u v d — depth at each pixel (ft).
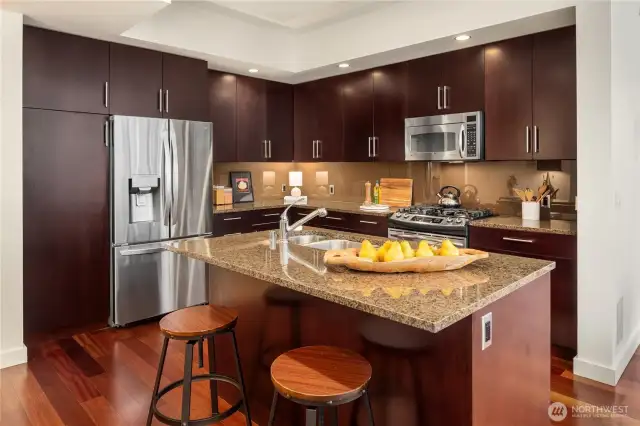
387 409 5.70
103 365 9.68
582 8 8.87
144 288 12.23
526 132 11.03
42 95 10.53
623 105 9.38
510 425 5.60
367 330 5.91
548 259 9.86
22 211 9.86
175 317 6.81
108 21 10.05
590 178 8.98
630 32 9.75
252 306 7.66
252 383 7.75
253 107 15.87
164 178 12.45
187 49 12.46
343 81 15.38
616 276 8.85
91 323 11.58
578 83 9.03
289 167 18.54
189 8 12.42
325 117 16.03
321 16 13.14
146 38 11.61
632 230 10.19
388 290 5.18
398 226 12.87
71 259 11.16
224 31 13.25
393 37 12.25
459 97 12.34
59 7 9.20
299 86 16.90
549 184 11.72
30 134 10.39
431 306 4.59
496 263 6.52
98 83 11.43
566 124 10.37
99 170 11.50
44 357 10.05
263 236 9.23
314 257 7.06
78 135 11.12
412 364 5.40
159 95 12.60
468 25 10.65
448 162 13.92
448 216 11.98
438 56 12.74
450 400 5.05
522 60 11.05
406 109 13.58
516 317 5.69
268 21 13.64
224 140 15.03
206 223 13.51
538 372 6.27
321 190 17.89
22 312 9.84
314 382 4.86
